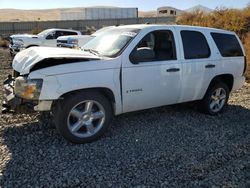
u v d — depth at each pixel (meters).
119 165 4.22
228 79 6.95
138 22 47.00
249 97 8.35
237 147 4.97
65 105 4.62
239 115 6.71
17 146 4.70
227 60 6.61
